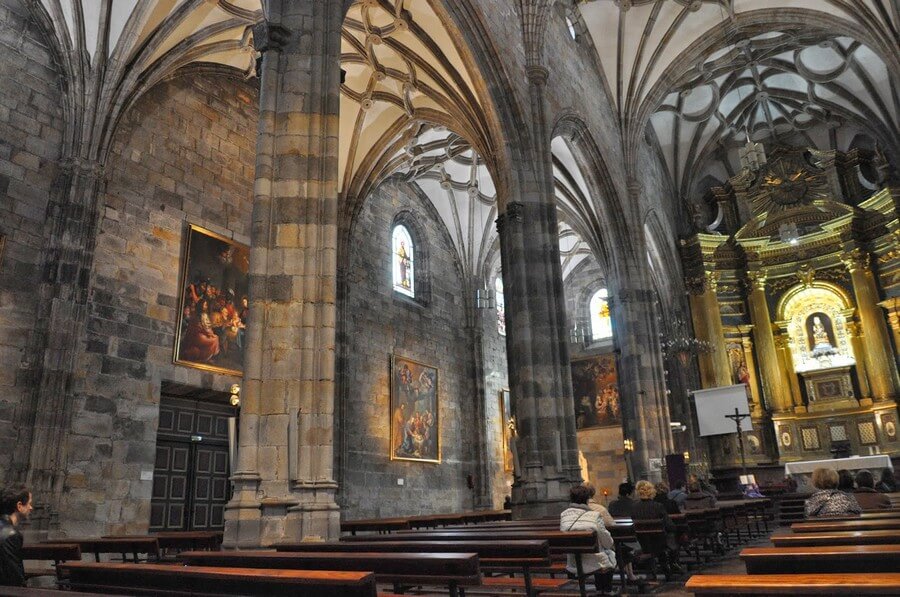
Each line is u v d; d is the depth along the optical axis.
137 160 17.69
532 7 20.27
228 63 20.52
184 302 18.16
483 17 17.70
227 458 19.28
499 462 30.98
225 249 19.80
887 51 23.31
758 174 34.94
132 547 10.33
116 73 16.61
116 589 5.31
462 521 17.41
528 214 17.92
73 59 16.23
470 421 30.12
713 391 25.27
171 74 18.84
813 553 3.93
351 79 22.20
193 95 19.78
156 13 16.73
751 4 25.89
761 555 4.06
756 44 29.27
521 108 18.59
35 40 15.97
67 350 14.76
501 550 5.94
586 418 34.38
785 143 36.19
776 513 21.55
